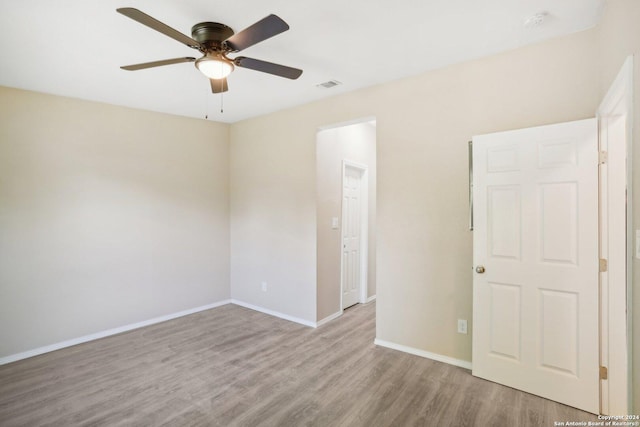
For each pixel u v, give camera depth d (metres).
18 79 2.94
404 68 2.87
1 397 2.40
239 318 4.15
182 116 4.27
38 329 3.19
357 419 2.12
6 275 3.04
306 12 2.02
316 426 2.05
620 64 1.70
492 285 2.52
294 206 4.02
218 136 4.66
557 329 2.25
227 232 4.77
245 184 4.58
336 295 4.21
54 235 3.30
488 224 2.53
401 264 3.11
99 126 3.60
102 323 3.59
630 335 1.48
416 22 2.15
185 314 4.29
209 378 2.65
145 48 2.43
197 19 2.07
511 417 2.12
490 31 2.27
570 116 2.32
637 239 1.42
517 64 2.52
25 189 3.14
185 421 2.11
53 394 2.44
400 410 2.21
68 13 1.98
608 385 2.11
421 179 2.99
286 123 4.06
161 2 1.89
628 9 1.56
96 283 3.56
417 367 2.80
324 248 3.98
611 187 2.09
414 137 3.02
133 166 3.84
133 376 2.70
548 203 2.27
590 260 2.13
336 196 4.19
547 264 2.28
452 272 2.84
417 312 3.03
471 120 2.72
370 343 3.34
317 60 2.70
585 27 2.23
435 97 2.90
